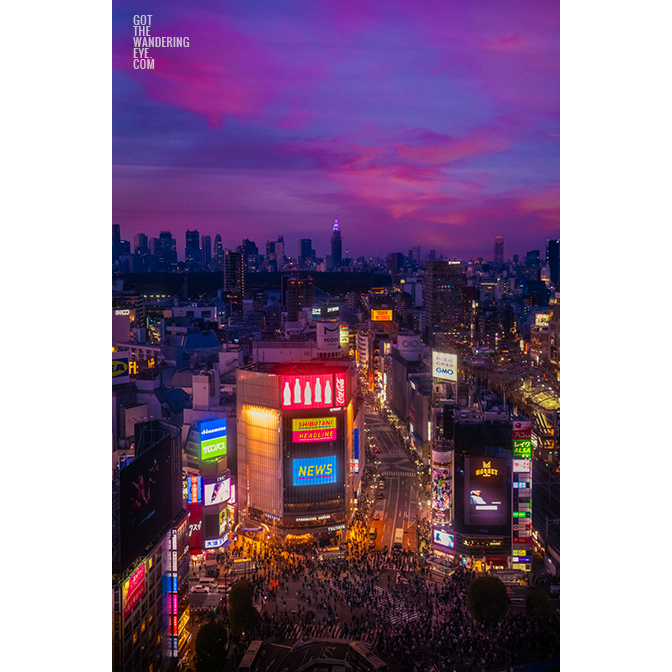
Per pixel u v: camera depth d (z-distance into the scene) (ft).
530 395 540.93
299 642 334.85
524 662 315.17
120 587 275.39
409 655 318.86
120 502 279.49
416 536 481.05
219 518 440.04
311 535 468.75
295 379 469.16
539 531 457.27
